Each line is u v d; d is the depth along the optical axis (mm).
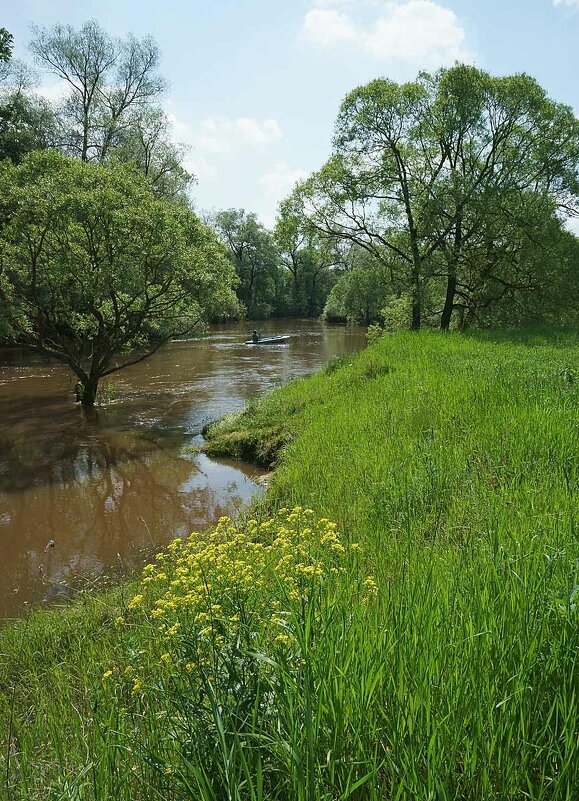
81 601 5957
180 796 2389
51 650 4797
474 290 27562
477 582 3365
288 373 23141
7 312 14531
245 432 12406
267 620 2885
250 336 42344
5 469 11273
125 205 14680
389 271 25875
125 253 14969
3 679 4484
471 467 6605
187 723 2471
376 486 6523
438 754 2139
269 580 3834
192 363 26312
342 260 29703
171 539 8016
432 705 2355
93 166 15172
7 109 29422
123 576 6766
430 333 20750
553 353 14453
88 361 25328
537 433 7012
